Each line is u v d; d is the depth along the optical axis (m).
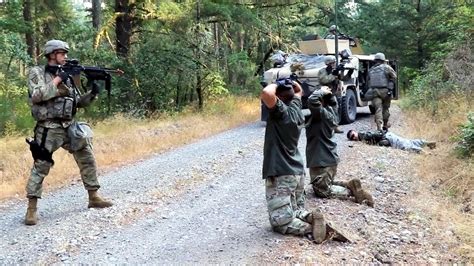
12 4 17.98
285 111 5.16
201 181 7.72
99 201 6.50
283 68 13.41
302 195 5.68
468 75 13.97
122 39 17.61
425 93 15.33
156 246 5.12
